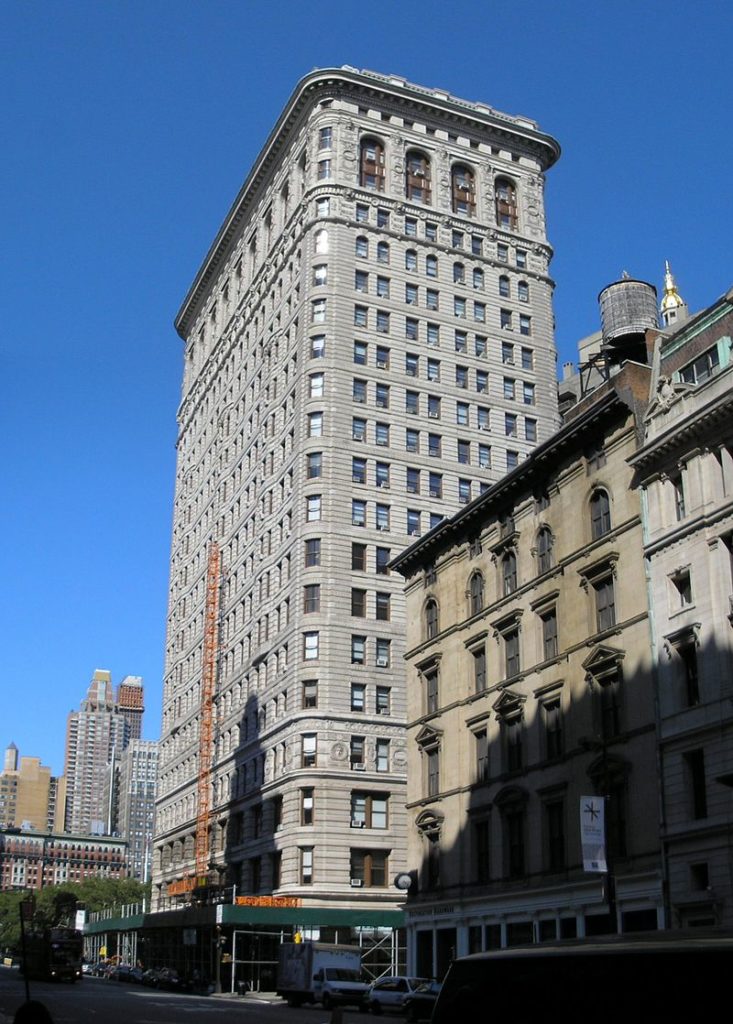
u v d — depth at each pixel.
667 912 42.16
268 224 119.00
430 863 61.84
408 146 109.44
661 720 44.59
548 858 50.91
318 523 91.31
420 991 48.03
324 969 60.75
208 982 88.12
